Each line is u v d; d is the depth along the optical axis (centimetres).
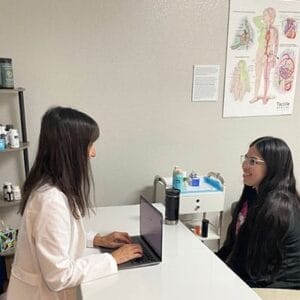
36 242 117
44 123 124
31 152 240
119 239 161
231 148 282
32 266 127
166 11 244
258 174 162
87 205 133
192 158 275
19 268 129
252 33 265
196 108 266
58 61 232
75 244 132
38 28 224
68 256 123
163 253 153
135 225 186
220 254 195
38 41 226
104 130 250
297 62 282
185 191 238
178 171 240
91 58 237
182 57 254
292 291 153
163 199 250
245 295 124
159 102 257
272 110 285
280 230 150
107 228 182
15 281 130
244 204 187
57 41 229
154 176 268
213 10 253
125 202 268
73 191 124
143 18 241
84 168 126
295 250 156
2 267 221
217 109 271
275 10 266
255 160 162
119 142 256
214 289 127
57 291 123
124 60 243
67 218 120
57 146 120
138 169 264
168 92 257
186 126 267
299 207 158
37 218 117
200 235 253
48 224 115
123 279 131
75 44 232
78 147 122
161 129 262
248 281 159
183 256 151
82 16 229
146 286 127
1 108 229
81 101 242
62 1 224
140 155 262
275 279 157
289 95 286
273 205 152
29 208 121
